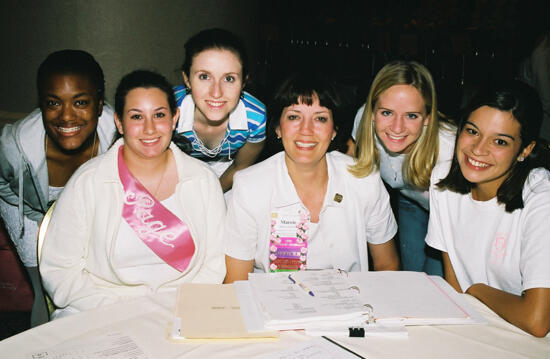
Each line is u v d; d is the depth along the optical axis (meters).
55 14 2.61
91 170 1.61
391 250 1.95
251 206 1.70
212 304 1.27
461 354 1.10
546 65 3.30
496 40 5.53
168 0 2.82
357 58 5.93
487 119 1.41
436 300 1.29
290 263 1.72
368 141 1.86
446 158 1.96
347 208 1.76
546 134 3.38
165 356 1.07
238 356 1.07
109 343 1.10
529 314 1.21
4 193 2.14
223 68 2.00
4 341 1.10
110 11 2.67
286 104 1.59
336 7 5.91
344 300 1.25
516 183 1.45
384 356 1.08
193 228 1.65
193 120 2.23
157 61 2.86
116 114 1.61
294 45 5.86
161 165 1.67
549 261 1.31
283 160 1.75
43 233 1.64
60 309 1.61
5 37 2.63
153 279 1.64
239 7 3.18
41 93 1.93
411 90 1.81
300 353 1.08
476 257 1.58
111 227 1.59
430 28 5.76
